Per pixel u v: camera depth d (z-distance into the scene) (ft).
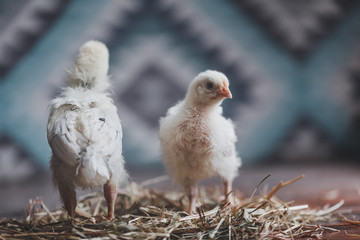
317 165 3.84
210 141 1.83
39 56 4.03
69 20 4.07
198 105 1.88
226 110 4.23
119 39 4.15
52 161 1.67
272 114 4.25
